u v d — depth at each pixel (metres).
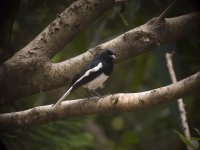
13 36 13.04
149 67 19.02
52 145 11.80
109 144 18.64
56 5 13.49
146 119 17.95
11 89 10.49
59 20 10.57
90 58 10.66
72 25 10.53
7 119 10.02
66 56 15.59
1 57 12.09
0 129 10.18
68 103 9.82
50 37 10.51
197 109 15.11
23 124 10.05
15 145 11.14
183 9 13.18
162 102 8.90
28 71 10.41
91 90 12.18
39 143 11.64
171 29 10.51
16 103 12.30
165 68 12.82
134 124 19.39
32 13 13.31
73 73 10.58
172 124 16.73
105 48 10.59
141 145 17.81
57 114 9.89
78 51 14.38
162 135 17.27
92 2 10.51
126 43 10.45
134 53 10.53
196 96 15.26
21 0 11.30
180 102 11.20
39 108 9.95
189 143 9.11
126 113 19.52
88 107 9.62
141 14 14.69
